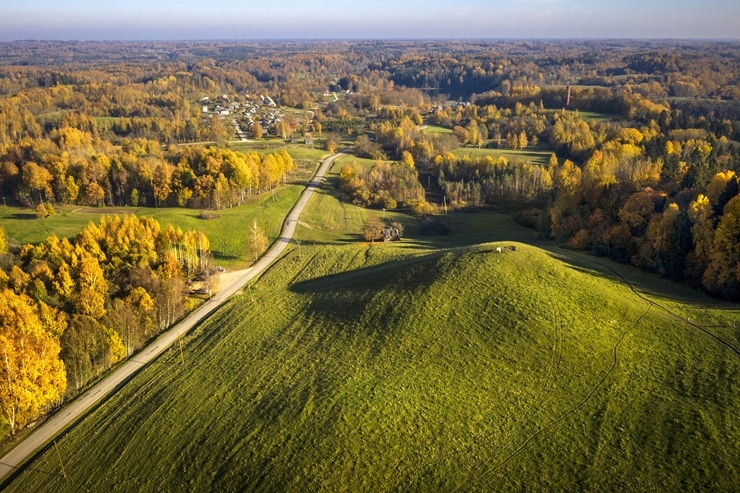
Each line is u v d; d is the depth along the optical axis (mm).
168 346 81750
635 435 48375
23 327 71562
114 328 79062
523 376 58219
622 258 92938
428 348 64938
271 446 51625
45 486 53844
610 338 63094
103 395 69938
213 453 52844
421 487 45094
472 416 52688
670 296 74938
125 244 103062
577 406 53125
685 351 59969
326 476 46875
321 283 98750
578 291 72875
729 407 50094
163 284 91125
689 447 46062
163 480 51094
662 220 86188
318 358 67812
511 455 47625
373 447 49500
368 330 72000
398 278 84438
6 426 62594
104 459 55938
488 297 72375
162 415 61031
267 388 62719
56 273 93000
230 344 77000
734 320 65688
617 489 43094
